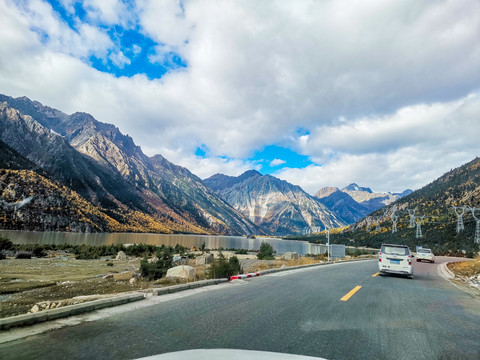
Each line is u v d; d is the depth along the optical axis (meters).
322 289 9.98
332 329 5.13
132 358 3.46
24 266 22.80
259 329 4.95
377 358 3.81
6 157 189.12
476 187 164.00
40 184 170.50
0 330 4.40
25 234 98.75
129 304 6.73
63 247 47.66
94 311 5.91
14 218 129.50
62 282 14.55
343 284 11.52
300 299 7.97
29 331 4.44
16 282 14.44
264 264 24.08
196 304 6.93
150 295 7.89
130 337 4.30
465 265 26.62
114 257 37.03
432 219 143.12
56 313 5.26
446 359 3.87
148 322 5.20
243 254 51.84
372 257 41.25
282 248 113.44
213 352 2.61
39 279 15.99
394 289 10.72
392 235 141.50
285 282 11.59
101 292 11.29
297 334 4.73
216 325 5.12
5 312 7.41
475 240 91.50
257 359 2.30
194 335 4.48
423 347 4.34
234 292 8.88
